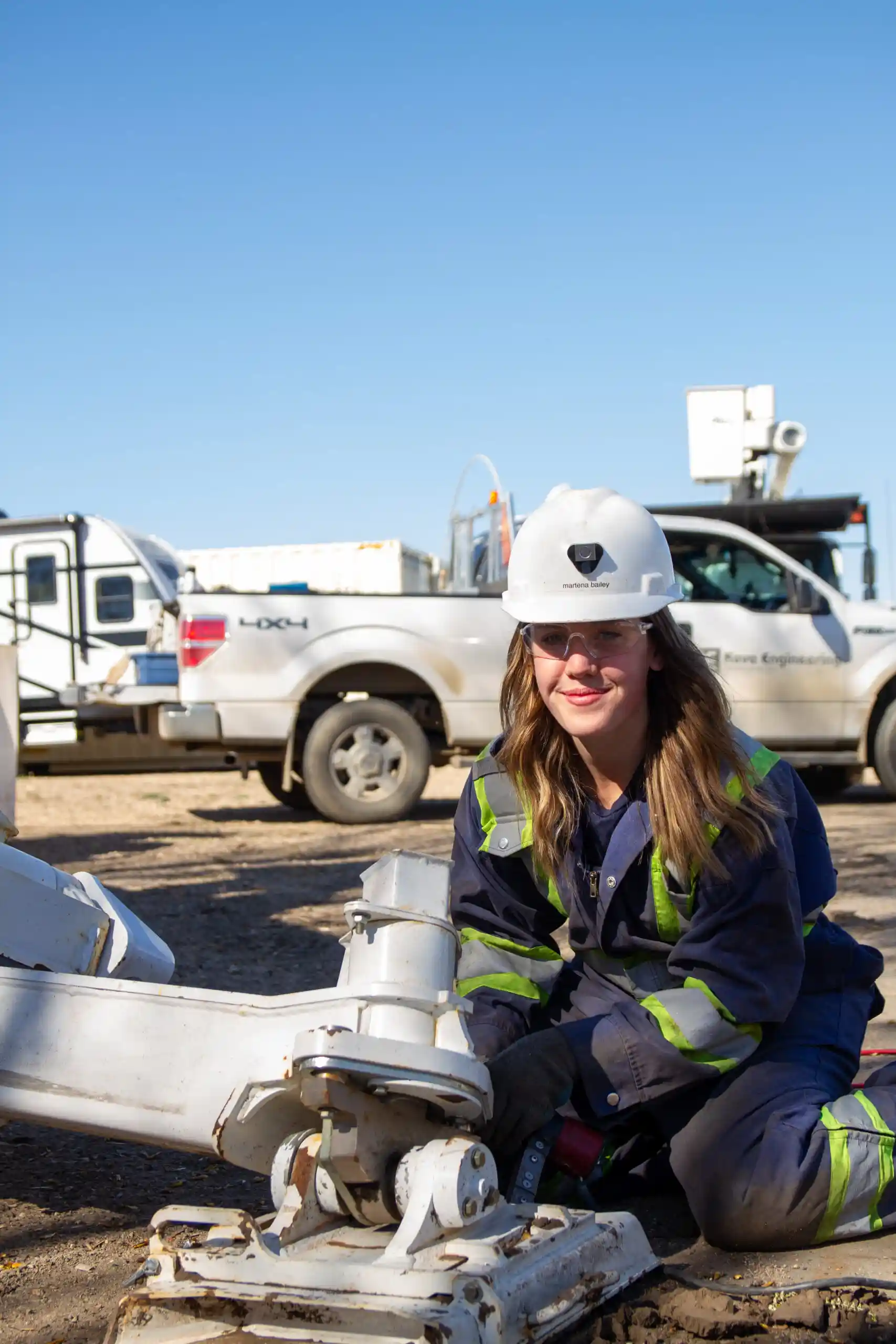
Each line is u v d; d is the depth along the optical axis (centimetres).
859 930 527
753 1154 222
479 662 946
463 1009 187
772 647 966
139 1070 205
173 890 669
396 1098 189
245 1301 167
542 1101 216
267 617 923
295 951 515
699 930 225
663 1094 221
